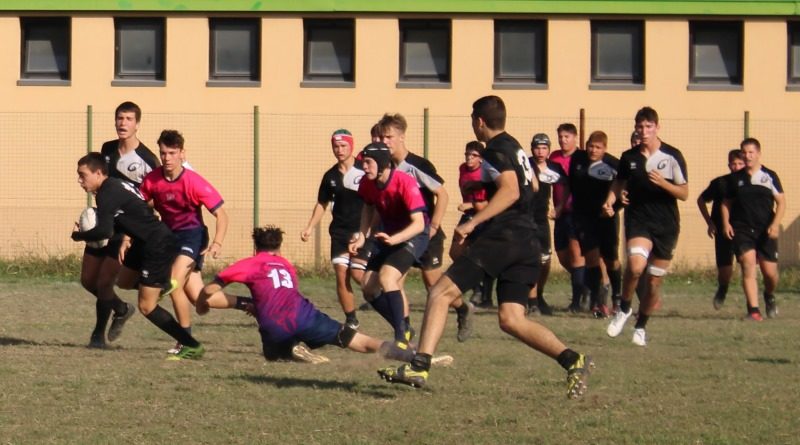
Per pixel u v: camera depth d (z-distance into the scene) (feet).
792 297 145.79
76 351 84.53
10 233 181.37
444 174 182.09
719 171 184.55
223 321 107.65
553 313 122.83
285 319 73.67
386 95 186.29
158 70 188.96
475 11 184.85
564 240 123.65
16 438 55.06
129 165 86.17
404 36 188.14
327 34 188.65
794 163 184.85
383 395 66.18
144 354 83.56
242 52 188.65
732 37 189.06
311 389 67.77
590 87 186.50
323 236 180.24
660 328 106.83
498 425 58.39
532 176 65.36
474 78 186.19
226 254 180.55
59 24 189.37
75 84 187.32
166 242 80.02
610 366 79.00
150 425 57.98
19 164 182.50
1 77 187.62
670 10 185.06
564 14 185.68
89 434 55.98
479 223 63.21
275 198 182.19
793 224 183.01
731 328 107.04
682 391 68.59
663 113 186.50
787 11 185.47
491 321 111.45
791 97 186.70
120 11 186.29
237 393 66.28
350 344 73.67
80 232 80.43
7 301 127.34
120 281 81.97
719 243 124.57
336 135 99.04
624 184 93.25
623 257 174.81
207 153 183.11
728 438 55.67
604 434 56.49
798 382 72.49
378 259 81.61
